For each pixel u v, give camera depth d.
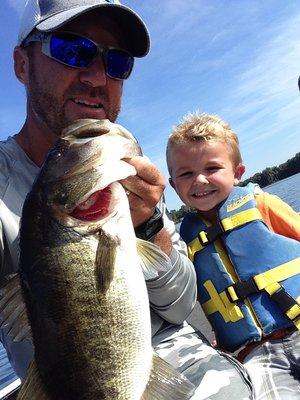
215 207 0.67
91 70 0.49
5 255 0.43
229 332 0.60
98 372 0.32
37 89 0.49
